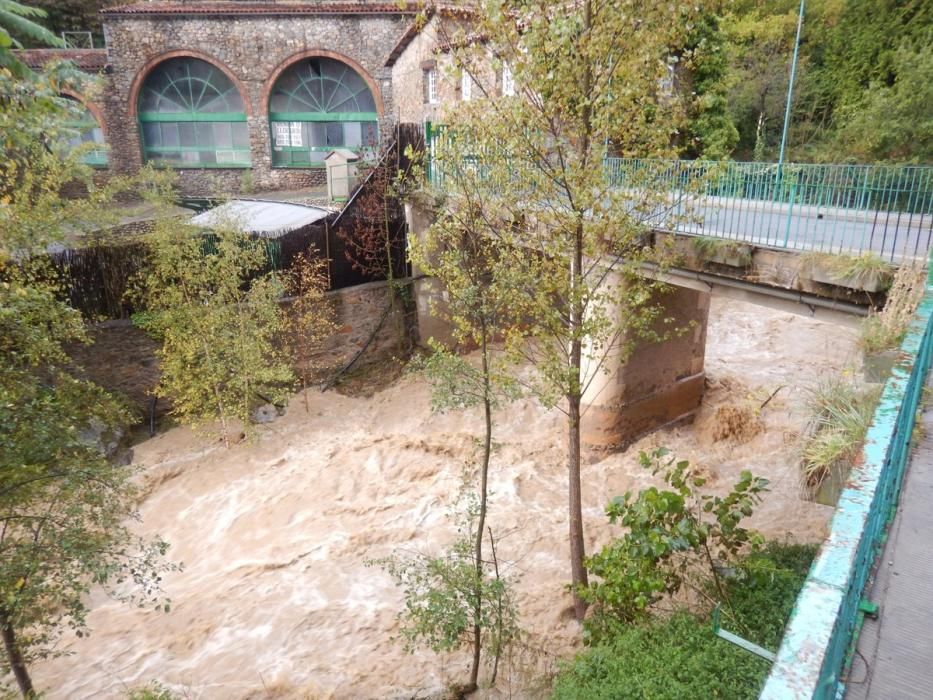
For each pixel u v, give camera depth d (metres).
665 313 14.12
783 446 13.62
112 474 7.57
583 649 7.93
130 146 29.36
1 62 8.40
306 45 28.95
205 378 14.73
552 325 8.75
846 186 9.17
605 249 8.82
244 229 16.80
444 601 7.62
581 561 9.23
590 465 14.09
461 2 8.88
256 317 15.70
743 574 6.59
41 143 12.59
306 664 9.10
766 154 25.02
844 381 7.91
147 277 14.73
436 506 12.88
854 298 8.78
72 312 7.94
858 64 24.67
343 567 11.24
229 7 28.45
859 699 2.34
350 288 18.14
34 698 7.02
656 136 8.25
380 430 16.09
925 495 3.63
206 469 14.66
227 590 10.80
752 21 27.92
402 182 17.53
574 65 7.75
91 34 33.94
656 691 5.39
